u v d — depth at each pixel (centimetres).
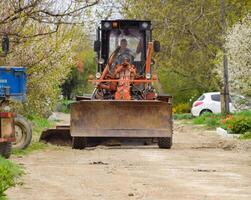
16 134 3169
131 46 3816
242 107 5700
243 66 5053
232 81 5328
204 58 6619
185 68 6906
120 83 3622
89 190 1958
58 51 4347
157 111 3466
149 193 1908
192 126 5762
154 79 3681
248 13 5544
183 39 6625
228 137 4262
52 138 3656
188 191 1950
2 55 3198
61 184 2075
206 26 6519
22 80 3159
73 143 3438
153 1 6594
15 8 2927
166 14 6556
